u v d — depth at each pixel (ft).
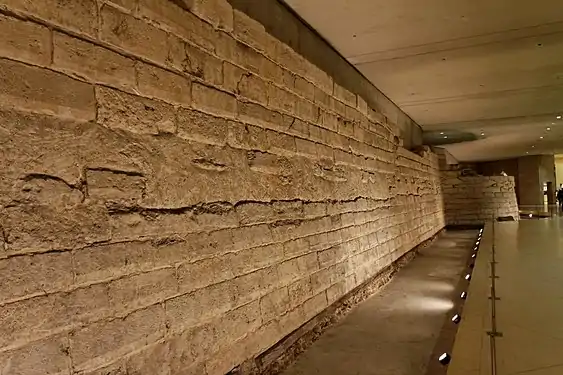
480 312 9.90
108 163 6.19
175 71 7.50
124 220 6.37
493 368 6.80
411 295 17.85
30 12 5.26
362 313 15.14
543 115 32.50
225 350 8.36
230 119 8.99
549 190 71.46
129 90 6.58
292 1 13.15
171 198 7.28
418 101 27.27
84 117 5.87
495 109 30.14
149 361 6.62
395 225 23.16
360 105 18.01
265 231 10.05
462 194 49.21
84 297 5.71
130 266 6.41
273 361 10.03
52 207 5.41
